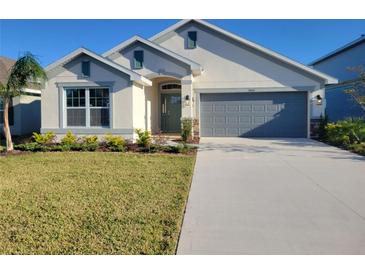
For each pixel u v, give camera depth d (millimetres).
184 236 4305
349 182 7254
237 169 8789
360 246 4012
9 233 4324
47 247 3949
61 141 13578
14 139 16844
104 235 4258
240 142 15172
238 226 4652
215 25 17203
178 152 11789
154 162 9773
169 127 18859
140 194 6172
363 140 13352
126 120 14156
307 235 4328
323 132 16016
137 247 3961
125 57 16469
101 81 14195
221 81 17453
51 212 5125
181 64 15969
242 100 17438
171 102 18797
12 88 12250
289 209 5391
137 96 14867
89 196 6016
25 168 8820
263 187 6852
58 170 8523
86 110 14406
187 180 7391
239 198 6039
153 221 4758
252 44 16984
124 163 9594
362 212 5223
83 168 8797
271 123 17312
